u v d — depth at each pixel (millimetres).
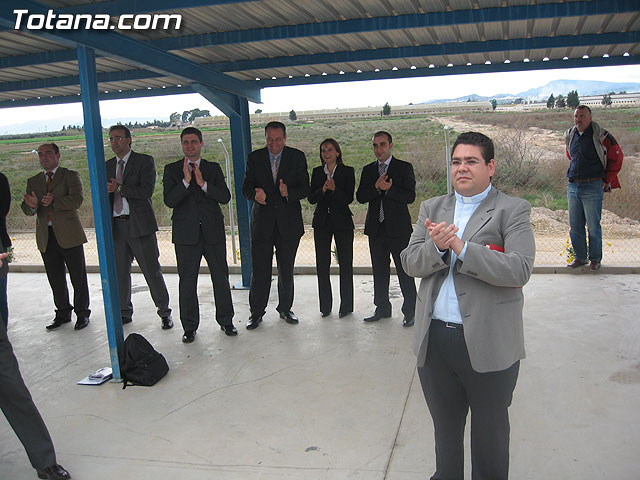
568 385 3695
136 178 5285
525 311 5348
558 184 11055
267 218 5203
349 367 4230
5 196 5465
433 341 2191
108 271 4098
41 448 2820
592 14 4488
